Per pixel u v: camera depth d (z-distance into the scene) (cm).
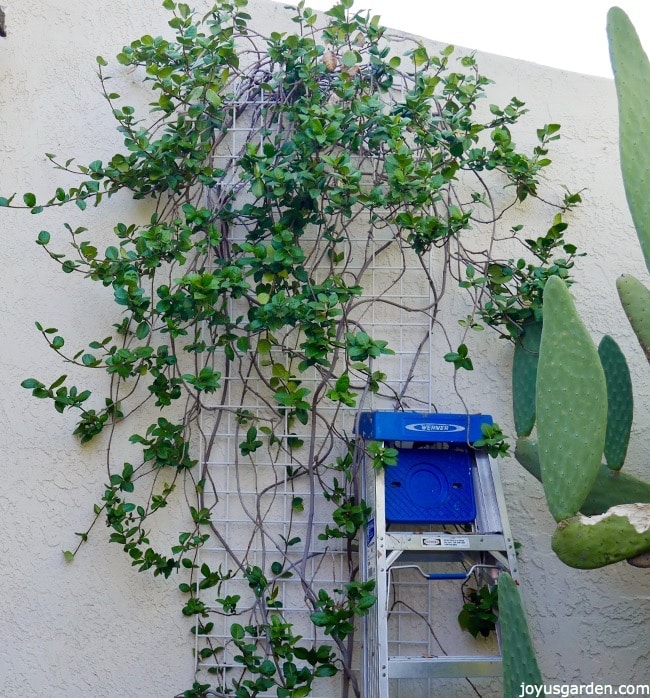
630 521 206
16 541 301
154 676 292
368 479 280
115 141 321
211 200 309
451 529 294
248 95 312
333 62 298
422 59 300
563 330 215
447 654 289
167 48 300
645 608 294
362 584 256
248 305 307
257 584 279
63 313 312
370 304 307
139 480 301
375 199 276
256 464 301
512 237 304
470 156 296
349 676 280
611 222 316
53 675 294
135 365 304
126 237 289
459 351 276
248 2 319
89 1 328
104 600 297
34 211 288
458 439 264
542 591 293
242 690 275
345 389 260
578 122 321
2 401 308
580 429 210
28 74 326
